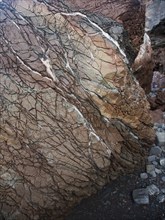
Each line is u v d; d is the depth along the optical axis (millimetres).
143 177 3109
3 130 2562
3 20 2697
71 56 2693
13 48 2633
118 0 3369
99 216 2838
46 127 2617
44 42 2688
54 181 2660
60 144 2643
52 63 2656
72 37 2727
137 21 3387
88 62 2691
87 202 2900
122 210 2889
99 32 2762
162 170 3217
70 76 2674
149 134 3090
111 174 2984
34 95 2604
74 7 2891
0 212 2641
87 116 2699
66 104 2650
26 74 2605
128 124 2898
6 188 2611
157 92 4734
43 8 2781
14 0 2797
